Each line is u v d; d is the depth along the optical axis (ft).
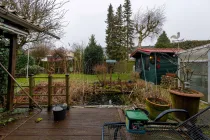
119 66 41.47
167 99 14.73
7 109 11.12
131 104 15.84
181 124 6.43
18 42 18.47
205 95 16.02
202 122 6.36
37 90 19.94
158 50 27.63
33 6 17.93
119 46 62.23
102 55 46.39
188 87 11.34
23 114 10.93
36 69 37.70
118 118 10.35
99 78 29.22
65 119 10.14
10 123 9.32
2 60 11.97
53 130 8.47
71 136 7.84
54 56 39.75
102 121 9.82
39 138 7.59
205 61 15.76
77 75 26.76
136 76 30.55
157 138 5.83
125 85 26.27
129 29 63.05
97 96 21.61
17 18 8.98
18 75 33.19
